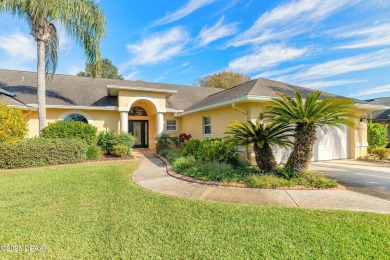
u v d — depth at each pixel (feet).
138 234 12.87
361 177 25.98
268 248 11.24
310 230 12.92
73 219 14.93
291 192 20.20
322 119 22.91
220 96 48.16
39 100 43.29
